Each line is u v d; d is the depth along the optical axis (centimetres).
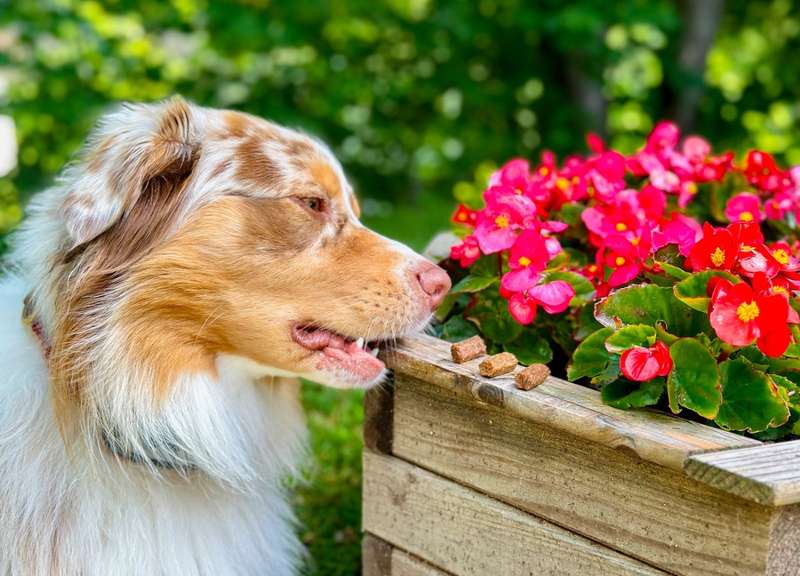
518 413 103
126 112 119
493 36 338
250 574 121
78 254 113
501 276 121
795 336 103
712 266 104
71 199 111
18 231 123
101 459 114
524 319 113
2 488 114
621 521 100
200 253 113
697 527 96
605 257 118
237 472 118
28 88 274
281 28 297
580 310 118
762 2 390
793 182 129
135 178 112
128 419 113
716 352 103
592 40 293
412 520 116
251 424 120
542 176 129
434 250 132
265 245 114
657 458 95
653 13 288
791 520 93
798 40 397
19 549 113
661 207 120
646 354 100
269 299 114
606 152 127
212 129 117
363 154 365
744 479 91
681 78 323
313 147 120
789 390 104
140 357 113
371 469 119
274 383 123
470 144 376
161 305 113
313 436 166
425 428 114
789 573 94
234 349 115
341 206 119
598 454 101
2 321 119
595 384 111
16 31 267
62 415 113
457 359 110
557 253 116
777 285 104
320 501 154
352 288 115
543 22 303
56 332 113
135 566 114
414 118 371
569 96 350
